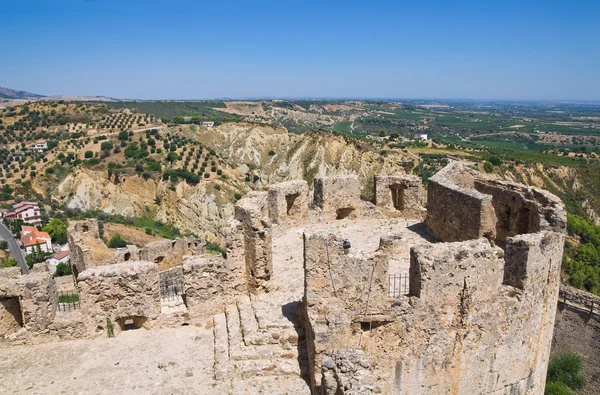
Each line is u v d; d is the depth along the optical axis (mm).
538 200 16281
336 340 12172
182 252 30562
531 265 13109
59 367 13500
